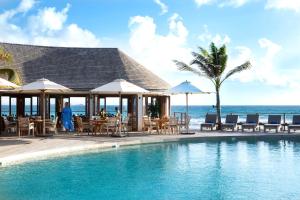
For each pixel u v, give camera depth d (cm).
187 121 2572
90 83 2783
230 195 1043
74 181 1190
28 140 2002
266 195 1044
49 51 3094
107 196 1025
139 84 2838
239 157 1672
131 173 1321
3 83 2036
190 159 1611
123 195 1037
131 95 2825
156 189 1104
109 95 2880
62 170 1352
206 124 2784
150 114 2916
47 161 1516
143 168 1407
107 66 2933
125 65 2958
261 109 11738
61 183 1162
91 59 2998
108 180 1212
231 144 2133
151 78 2970
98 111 2812
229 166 1462
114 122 2314
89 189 1096
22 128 2227
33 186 1121
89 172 1326
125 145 1973
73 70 2908
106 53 3053
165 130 2502
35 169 1359
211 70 2928
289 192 1077
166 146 2009
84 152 1748
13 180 1191
